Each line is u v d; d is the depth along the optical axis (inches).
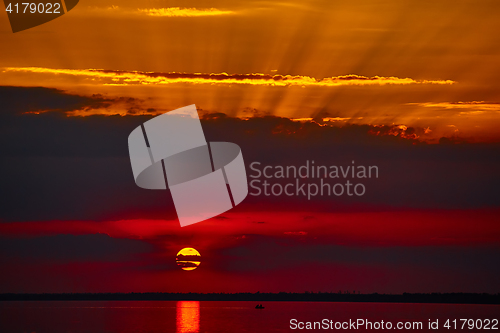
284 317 3348.9
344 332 2541.8
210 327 2564.0
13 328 2417.6
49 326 2532.0
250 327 2591.0
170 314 3631.9
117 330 2363.4
